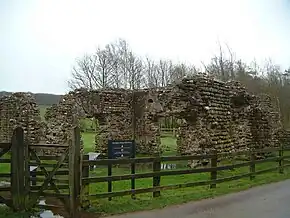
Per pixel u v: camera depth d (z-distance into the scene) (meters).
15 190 9.24
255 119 23.50
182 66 57.47
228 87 20.38
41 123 24.20
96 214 9.23
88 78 55.31
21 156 9.25
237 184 14.12
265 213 9.80
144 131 25.88
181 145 19.56
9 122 24.86
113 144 11.00
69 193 8.96
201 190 12.73
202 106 18.55
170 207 10.28
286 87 42.38
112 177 9.88
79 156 9.09
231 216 9.45
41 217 8.86
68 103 23.84
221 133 19.34
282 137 27.88
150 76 59.00
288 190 13.26
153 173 10.96
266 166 19.67
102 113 25.33
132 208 9.88
